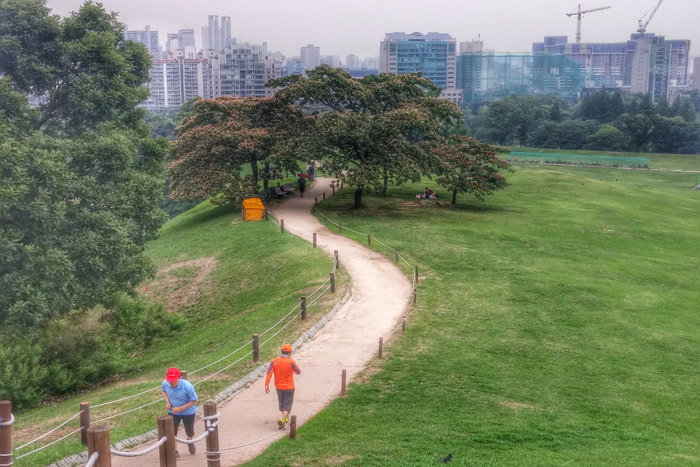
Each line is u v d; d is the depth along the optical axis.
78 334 25.52
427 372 21.53
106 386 23.66
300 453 14.87
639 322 29.28
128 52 34.44
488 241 43.84
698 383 22.81
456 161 57.78
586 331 27.50
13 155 23.28
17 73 29.66
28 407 21.39
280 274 35.84
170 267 43.38
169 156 57.50
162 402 18.23
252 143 53.66
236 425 16.59
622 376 22.94
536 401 20.06
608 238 48.88
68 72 31.50
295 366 16.30
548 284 33.97
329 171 53.72
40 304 22.64
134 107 35.00
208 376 20.28
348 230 45.16
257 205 50.09
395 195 62.84
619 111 177.25
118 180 29.77
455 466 14.39
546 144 154.75
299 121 57.72
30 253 23.83
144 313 29.95
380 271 34.66
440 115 59.12
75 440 15.36
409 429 16.92
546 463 14.80
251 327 27.17
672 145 150.00
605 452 16.17
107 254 26.31
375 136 53.19
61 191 24.98
